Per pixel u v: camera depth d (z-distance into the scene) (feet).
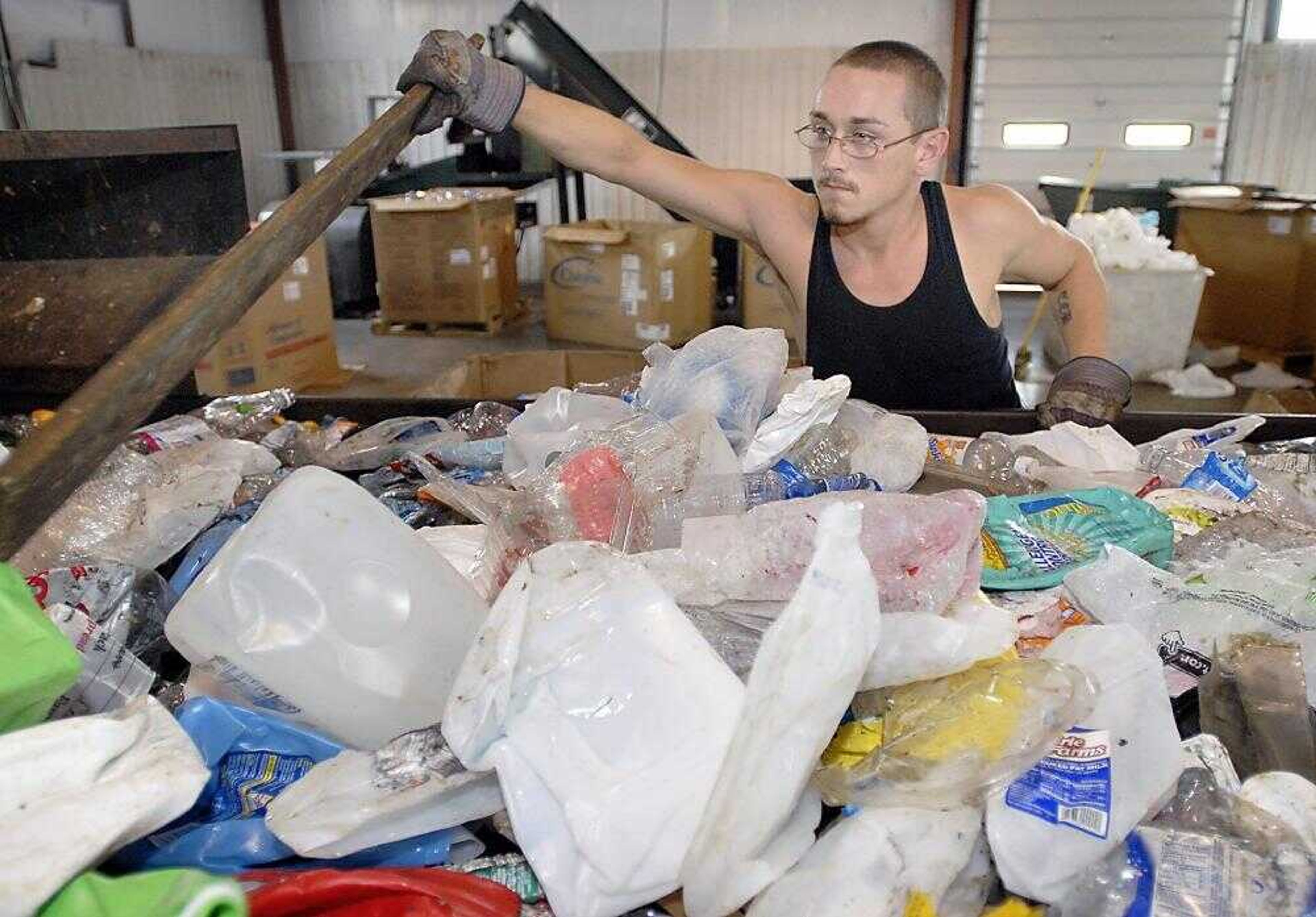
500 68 5.18
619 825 1.97
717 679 2.13
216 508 3.53
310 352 14.35
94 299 5.11
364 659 2.48
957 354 5.63
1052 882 2.04
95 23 20.17
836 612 2.00
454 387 8.42
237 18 24.48
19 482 1.80
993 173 23.91
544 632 2.18
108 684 2.62
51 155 4.59
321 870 2.04
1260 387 14.40
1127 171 23.41
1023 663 2.35
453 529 3.30
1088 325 6.15
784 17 23.68
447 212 17.38
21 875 1.63
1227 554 3.22
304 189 3.11
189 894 1.64
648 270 16.35
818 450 3.76
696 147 24.86
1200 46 22.35
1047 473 3.95
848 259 5.66
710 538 2.76
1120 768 2.16
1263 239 15.24
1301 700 2.50
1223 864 2.00
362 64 25.43
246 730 2.40
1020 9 22.70
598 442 3.44
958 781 2.12
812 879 2.00
